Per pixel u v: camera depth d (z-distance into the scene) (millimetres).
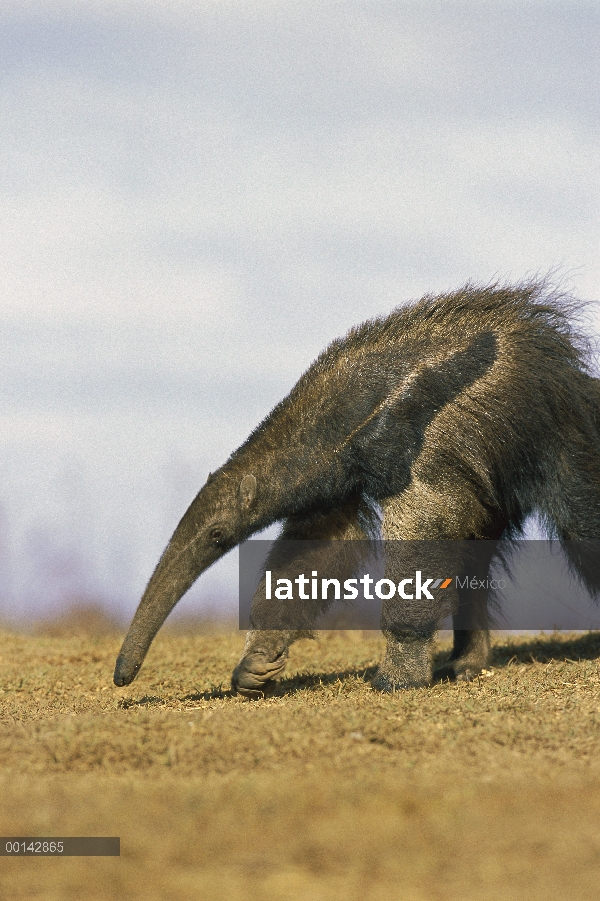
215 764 10992
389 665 16859
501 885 7727
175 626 28844
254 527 16719
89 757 11320
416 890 7645
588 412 17641
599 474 17656
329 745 11609
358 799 9508
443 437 16406
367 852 8344
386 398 16422
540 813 9195
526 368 16953
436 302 17297
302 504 16719
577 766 10758
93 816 9148
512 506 17891
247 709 14750
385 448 16281
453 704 14391
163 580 16531
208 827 8883
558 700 14914
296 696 16625
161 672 20375
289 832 8773
